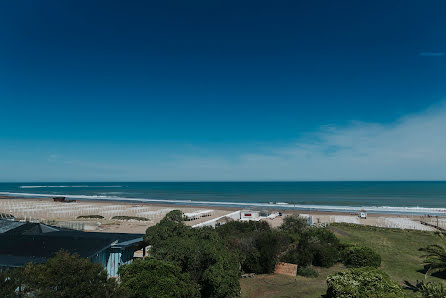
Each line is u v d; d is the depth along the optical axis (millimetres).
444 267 21094
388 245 32875
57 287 9320
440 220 58938
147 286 12602
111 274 17938
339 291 15461
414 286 20000
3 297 8508
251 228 30062
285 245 25203
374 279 15891
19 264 14180
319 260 25219
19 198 112875
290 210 79188
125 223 50031
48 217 57656
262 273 23219
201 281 15953
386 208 82750
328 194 168750
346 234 39156
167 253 16469
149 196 145375
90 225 39656
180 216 21219
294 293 18828
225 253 17500
